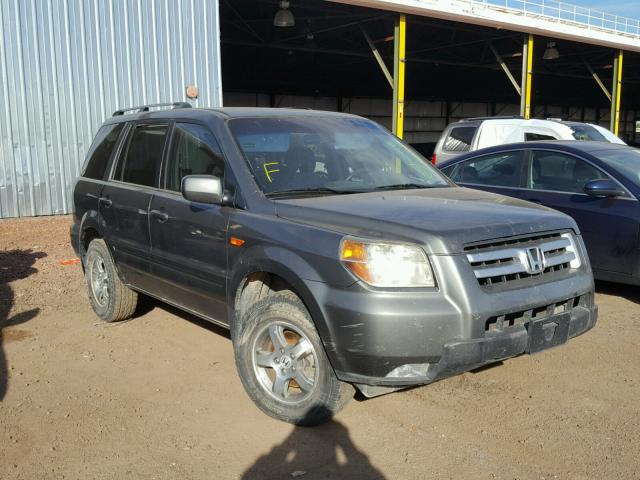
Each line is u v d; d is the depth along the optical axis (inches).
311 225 143.3
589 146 264.1
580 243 156.1
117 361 187.9
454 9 786.8
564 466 127.4
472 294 128.6
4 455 134.8
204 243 167.9
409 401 157.8
